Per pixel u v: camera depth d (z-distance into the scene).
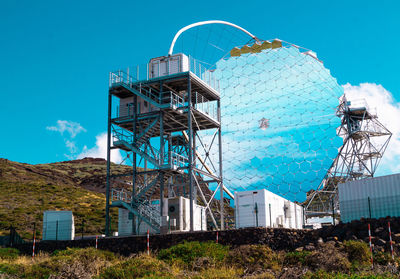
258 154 57.59
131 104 48.03
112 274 23.97
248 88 61.28
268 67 61.22
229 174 58.09
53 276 23.83
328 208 57.16
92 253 31.06
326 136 55.19
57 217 46.34
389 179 34.25
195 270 26.42
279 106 58.78
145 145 47.22
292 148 56.19
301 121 56.97
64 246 41.06
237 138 59.53
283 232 33.38
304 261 25.31
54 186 103.44
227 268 26.12
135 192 45.88
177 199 43.28
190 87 44.16
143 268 24.69
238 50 65.00
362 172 59.31
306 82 58.72
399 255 27.14
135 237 38.25
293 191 54.41
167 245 36.81
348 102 59.12
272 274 23.09
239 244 33.97
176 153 49.16
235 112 60.88
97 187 119.81
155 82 45.56
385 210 34.06
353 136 59.56
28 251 42.22
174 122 48.91
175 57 45.75
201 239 35.50
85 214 79.31
